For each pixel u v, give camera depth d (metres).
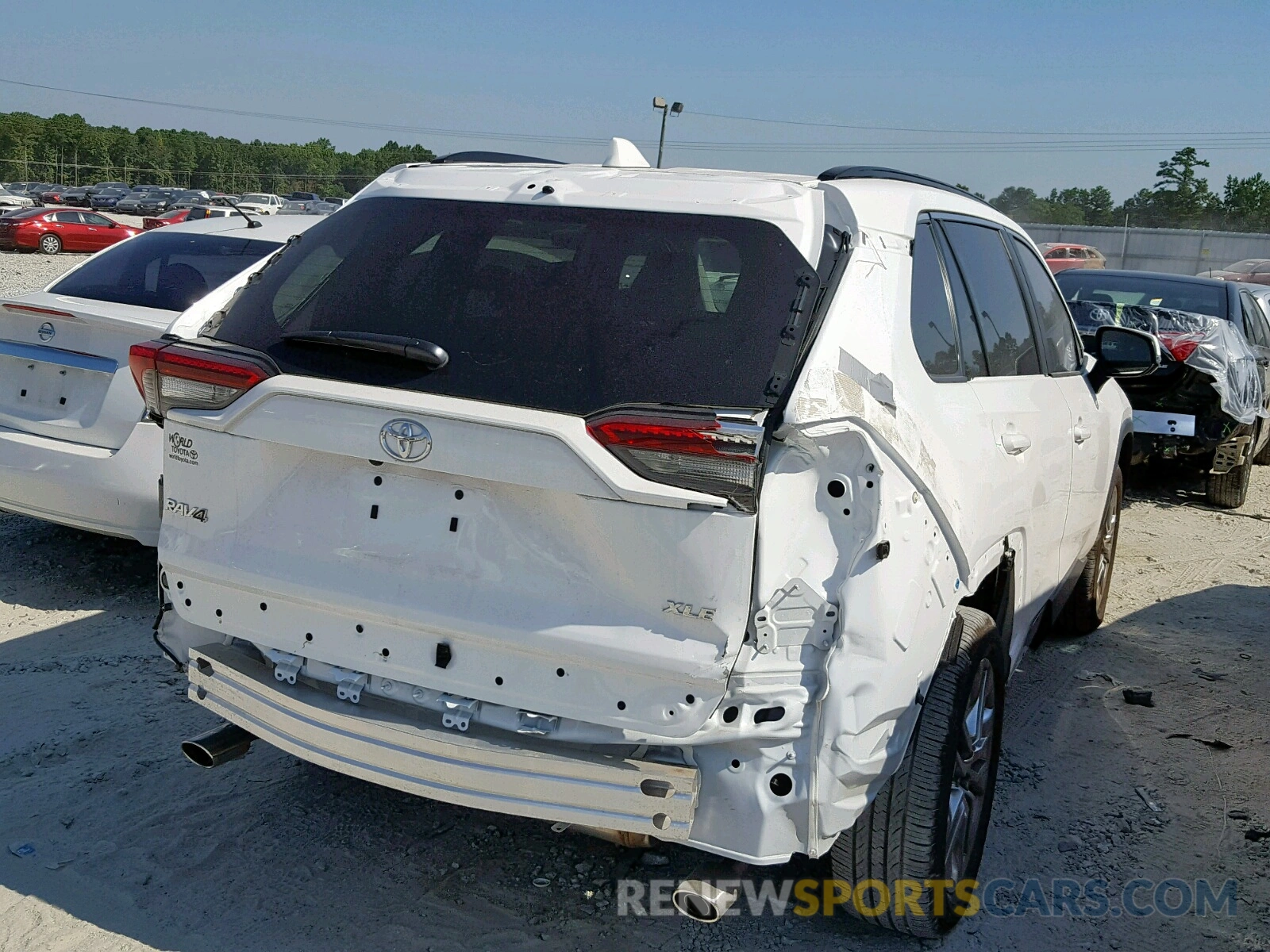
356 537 2.79
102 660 4.75
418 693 2.76
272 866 3.37
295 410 2.76
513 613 2.62
